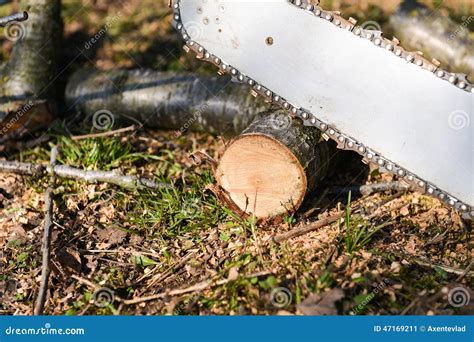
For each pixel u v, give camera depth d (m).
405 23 5.54
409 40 5.49
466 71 5.21
